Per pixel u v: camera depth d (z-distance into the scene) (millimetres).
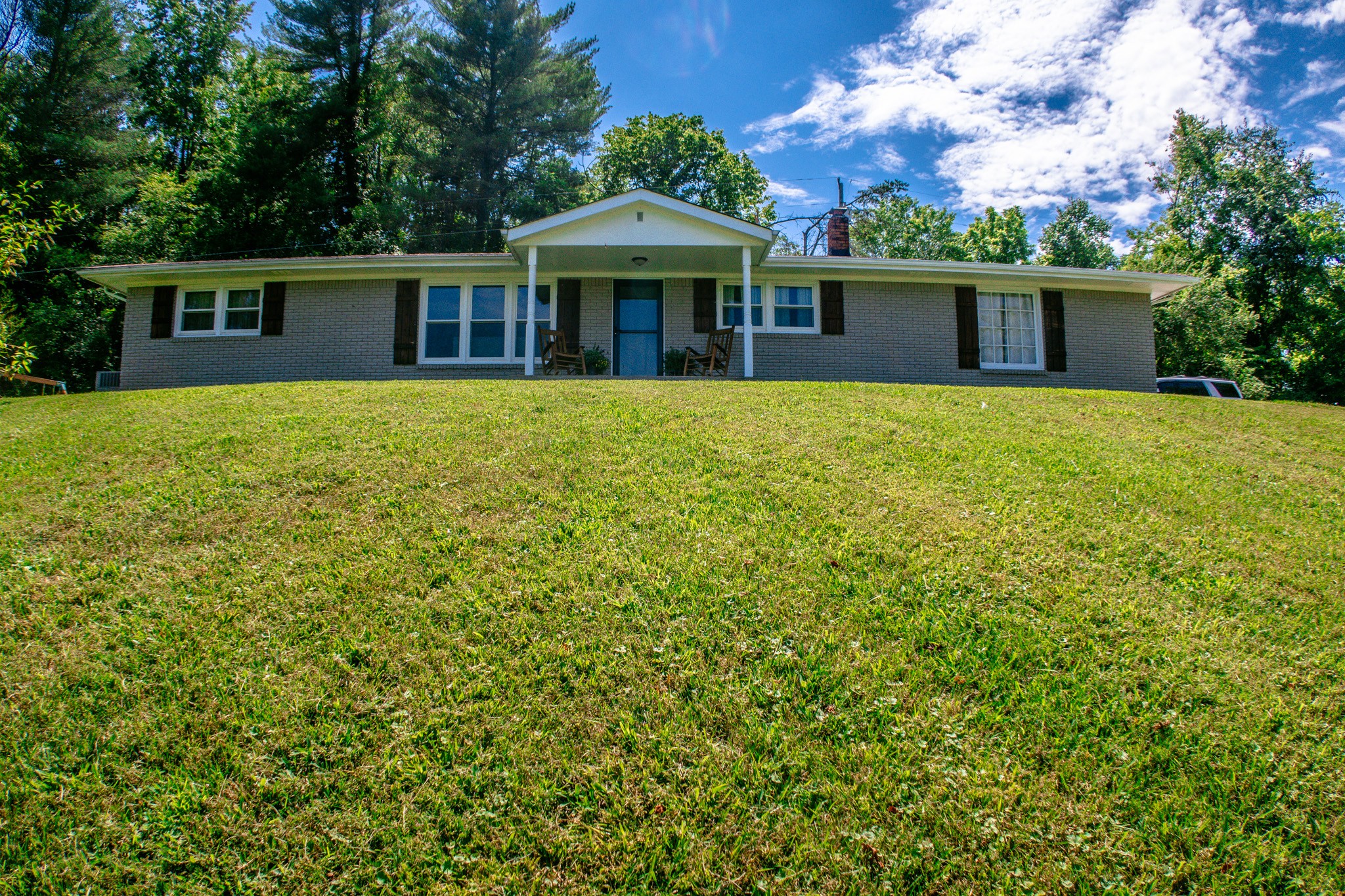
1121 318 14586
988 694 3385
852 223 39281
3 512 4910
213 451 6102
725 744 3086
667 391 8734
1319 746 3162
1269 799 2902
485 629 3736
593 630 3744
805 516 5031
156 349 13750
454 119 28469
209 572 4215
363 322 13469
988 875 2605
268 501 5109
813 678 3443
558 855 2650
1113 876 2609
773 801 2848
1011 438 7078
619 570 4270
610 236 11766
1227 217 31500
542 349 12180
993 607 4055
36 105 21156
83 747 3010
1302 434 7895
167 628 3707
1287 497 5938
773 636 3723
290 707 3223
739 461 6020
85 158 21891
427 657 3537
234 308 13820
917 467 6059
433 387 8984
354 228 27078
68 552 4414
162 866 2590
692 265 12922
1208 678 3539
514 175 29750
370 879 2562
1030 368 14148
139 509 4973
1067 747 3111
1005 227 41281
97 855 2615
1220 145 32375
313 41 26438
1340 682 3570
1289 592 4371
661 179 32844
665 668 3498
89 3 22594
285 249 26578
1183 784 2947
